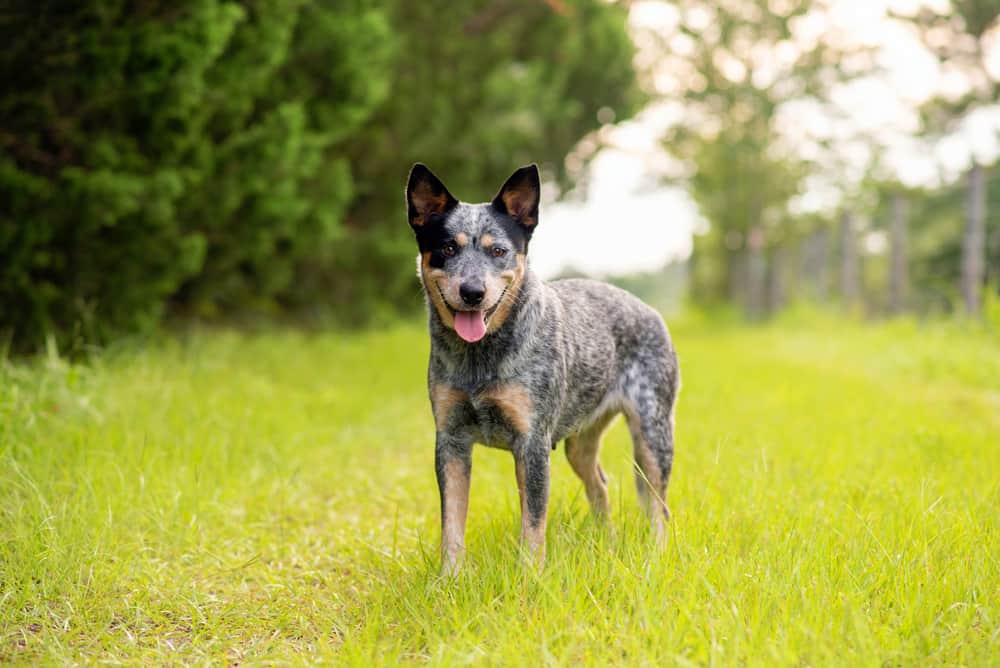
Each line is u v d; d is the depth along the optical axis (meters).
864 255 44.22
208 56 7.62
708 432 7.00
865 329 20.06
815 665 2.92
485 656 3.12
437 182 4.36
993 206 28.56
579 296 4.82
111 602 3.82
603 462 6.19
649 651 3.10
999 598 3.41
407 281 15.81
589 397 4.66
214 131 9.49
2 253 7.14
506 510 4.86
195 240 8.71
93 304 8.03
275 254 12.05
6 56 6.88
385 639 3.46
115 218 7.57
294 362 10.30
